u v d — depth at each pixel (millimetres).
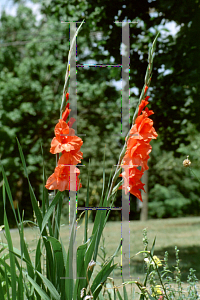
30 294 1537
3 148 13227
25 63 13977
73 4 6672
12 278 1442
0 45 13188
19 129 12898
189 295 2059
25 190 14477
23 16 15430
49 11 7469
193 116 5809
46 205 1617
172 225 11656
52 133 13367
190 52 5254
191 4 4965
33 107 12742
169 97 5367
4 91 12867
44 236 1470
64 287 1529
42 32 13852
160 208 18188
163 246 6934
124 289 1695
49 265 1586
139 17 5438
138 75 5512
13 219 12820
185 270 4469
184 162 2090
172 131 6098
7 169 13383
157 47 5762
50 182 1497
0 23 15211
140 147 1560
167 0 4824
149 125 1555
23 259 1446
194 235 8781
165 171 17891
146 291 1574
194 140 12953
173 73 5336
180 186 18391
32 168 13367
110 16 5488
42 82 14359
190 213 18453
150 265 1667
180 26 5461
